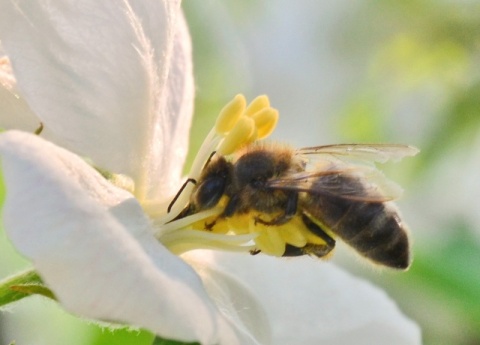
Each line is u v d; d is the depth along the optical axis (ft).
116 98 0.51
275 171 0.53
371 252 0.53
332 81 0.89
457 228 0.66
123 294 0.47
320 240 0.53
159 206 0.53
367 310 0.57
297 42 0.90
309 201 0.53
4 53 0.52
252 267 0.56
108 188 0.51
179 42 0.55
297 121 0.92
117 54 0.52
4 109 0.52
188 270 0.50
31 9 0.50
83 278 0.47
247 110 0.54
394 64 0.76
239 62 0.72
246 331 0.52
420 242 0.64
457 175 0.75
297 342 0.56
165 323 0.47
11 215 0.46
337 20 0.86
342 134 0.78
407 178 0.72
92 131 0.51
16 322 0.62
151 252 0.50
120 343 0.59
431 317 0.67
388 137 0.76
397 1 0.76
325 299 0.57
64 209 0.47
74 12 0.51
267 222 0.53
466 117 0.72
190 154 0.67
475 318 0.63
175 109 0.55
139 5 0.52
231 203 0.53
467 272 0.63
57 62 0.51
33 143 0.48
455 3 0.74
